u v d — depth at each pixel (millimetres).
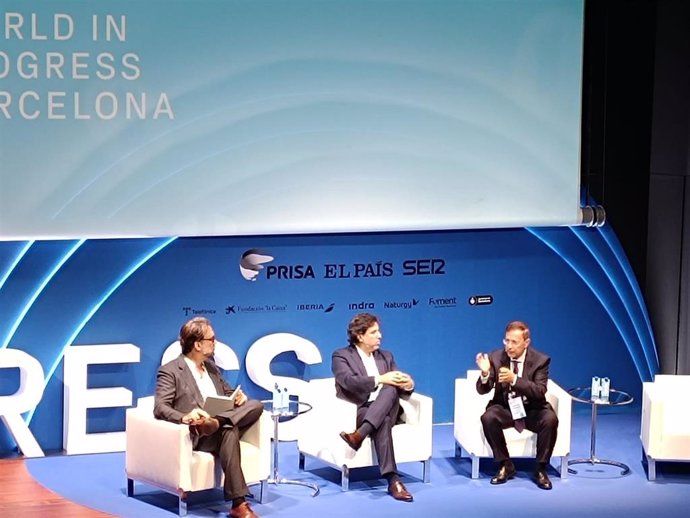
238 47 7723
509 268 8672
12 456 7680
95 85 7496
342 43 7902
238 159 7816
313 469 7590
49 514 6625
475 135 8250
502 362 7367
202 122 7715
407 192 8164
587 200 8820
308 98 7891
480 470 7629
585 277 8859
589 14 8688
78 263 7695
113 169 7586
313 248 8203
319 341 8289
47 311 7668
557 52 8328
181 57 7633
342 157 8008
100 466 7523
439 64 8102
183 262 7922
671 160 8906
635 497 7156
